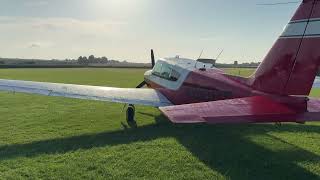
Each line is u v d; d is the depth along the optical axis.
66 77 37.44
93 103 16.22
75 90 10.95
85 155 7.17
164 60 12.59
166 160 6.91
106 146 7.91
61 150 7.56
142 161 6.82
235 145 8.18
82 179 5.82
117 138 8.84
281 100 7.37
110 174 6.07
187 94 10.62
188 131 9.80
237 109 6.84
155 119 11.89
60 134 9.33
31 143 8.23
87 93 10.79
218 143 8.35
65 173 6.08
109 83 28.73
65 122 11.19
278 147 8.03
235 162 6.86
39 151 7.48
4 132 9.48
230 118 6.34
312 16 6.84
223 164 6.73
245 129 10.04
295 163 6.82
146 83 14.16
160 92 11.82
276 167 6.57
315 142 8.54
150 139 8.75
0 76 36.75
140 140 8.61
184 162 6.80
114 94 11.08
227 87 9.23
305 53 6.94
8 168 6.32
